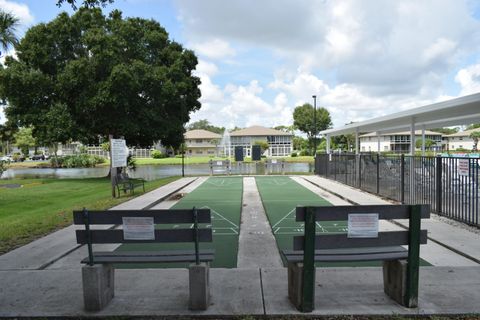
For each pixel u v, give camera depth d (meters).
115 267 5.60
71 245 6.88
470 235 7.26
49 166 56.59
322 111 92.06
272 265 5.71
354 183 16.66
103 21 25.95
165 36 27.62
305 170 34.12
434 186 9.89
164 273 5.17
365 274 5.05
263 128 86.69
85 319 3.92
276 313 3.92
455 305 4.06
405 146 72.81
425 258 5.93
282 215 9.92
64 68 24.06
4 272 5.38
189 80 27.73
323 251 4.27
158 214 4.05
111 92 22.22
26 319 3.94
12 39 12.19
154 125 25.84
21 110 24.44
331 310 3.97
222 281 4.83
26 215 10.85
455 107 10.45
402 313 3.89
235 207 11.41
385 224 8.70
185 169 40.66
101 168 51.41
